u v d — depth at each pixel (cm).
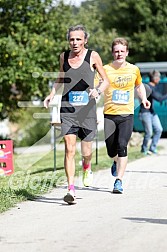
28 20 4181
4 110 4478
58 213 1412
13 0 4109
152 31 7412
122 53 1688
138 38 7431
